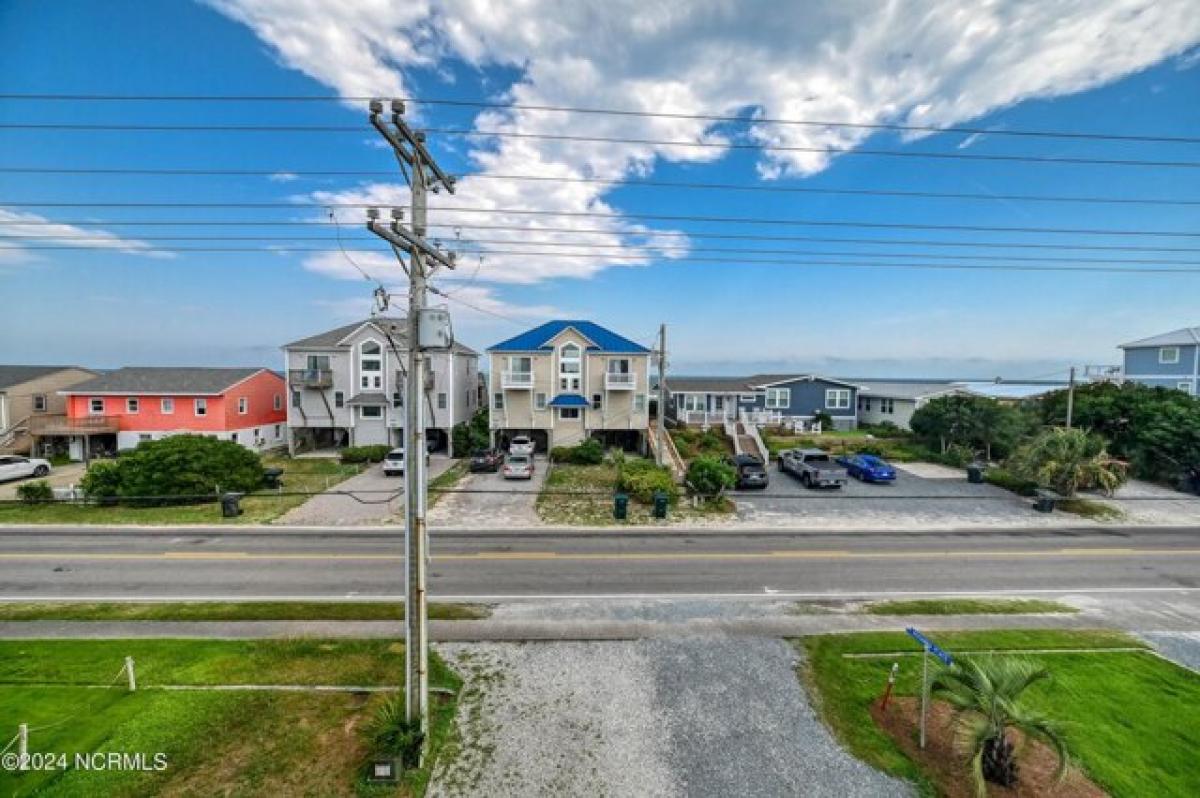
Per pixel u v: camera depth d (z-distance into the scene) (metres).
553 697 8.10
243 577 13.02
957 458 28.72
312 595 11.95
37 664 8.70
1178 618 11.05
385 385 31.38
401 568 13.70
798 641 9.91
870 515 19.56
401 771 6.41
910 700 8.16
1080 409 27.98
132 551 15.01
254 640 9.62
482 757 6.83
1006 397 38.78
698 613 11.15
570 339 31.72
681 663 9.11
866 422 42.53
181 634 9.86
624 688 8.36
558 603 11.65
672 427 35.16
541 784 6.40
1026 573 13.84
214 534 16.69
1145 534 17.50
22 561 14.12
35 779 6.25
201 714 7.48
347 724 7.36
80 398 29.44
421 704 6.78
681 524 18.27
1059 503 20.89
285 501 20.61
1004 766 6.33
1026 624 10.69
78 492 20.39
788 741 7.21
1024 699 8.00
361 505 20.05
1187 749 7.00
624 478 21.72
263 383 33.41
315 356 31.14
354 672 8.61
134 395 29.48
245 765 6.57
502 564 14.25
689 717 7.68
